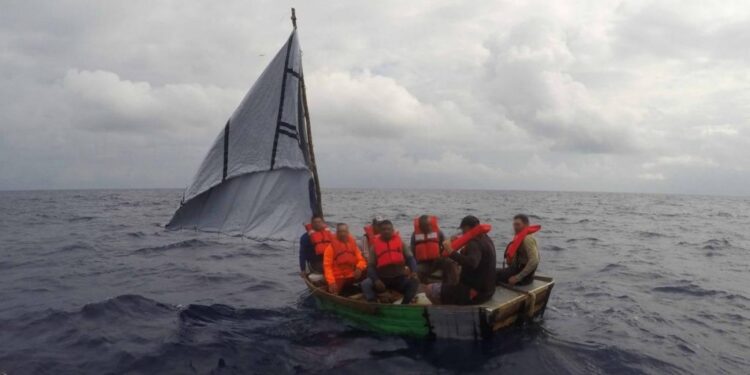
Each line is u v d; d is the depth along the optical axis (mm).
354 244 8859
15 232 23094
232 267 13891
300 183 10148
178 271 13188
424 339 7273
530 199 87625
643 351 7035
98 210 41719
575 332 7828
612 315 8867
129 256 15797
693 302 9945
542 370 6344
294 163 10078
